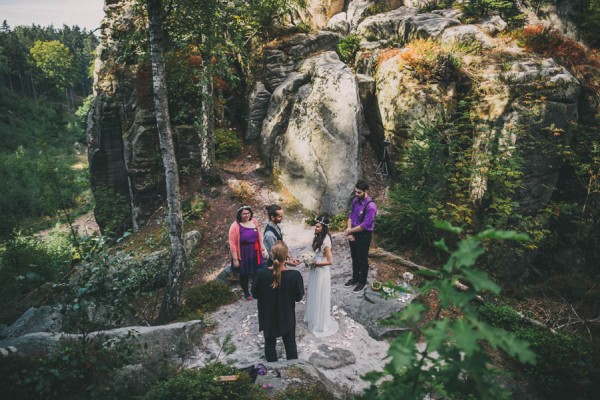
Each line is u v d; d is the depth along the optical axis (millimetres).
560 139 9156
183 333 5418
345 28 14055
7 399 3516
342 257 8094
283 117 11188
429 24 11430
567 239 10000
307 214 10211
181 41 8508
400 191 8367
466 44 10469
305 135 10305
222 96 12844
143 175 11977
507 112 8992
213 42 8508
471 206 8570
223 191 11023
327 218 5645
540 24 10875
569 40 10508
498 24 11227
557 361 5621
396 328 5758
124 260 4797
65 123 61031
